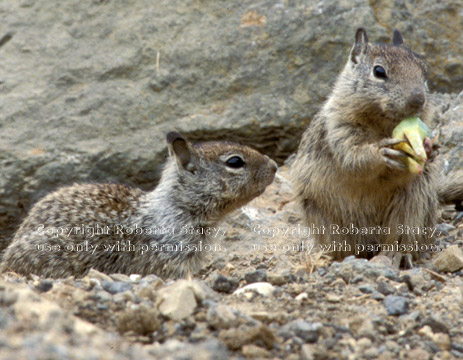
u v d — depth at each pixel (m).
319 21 14.96
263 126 14.70
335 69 14.81
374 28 14.79
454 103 14.70
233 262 11.75
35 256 10.35
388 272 8.66
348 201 10.91
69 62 15.25
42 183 14.57
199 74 15.00
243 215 13.19
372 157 9.96
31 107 14.92
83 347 5.60
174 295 6.85
